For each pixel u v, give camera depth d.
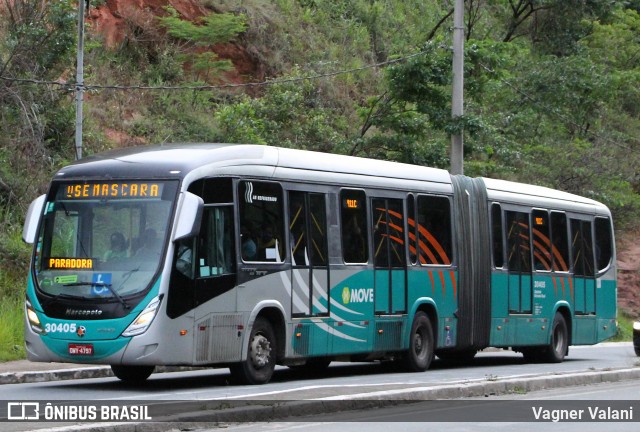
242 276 14.34
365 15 41.78
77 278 13.62
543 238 21.94
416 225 18.23
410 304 17.86
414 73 28.05
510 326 20.53
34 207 14.21
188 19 33.34
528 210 21.50
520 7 46.75
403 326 17.67
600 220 24.31
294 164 15.64
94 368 16.92
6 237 22.27
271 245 14.95
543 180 35.62
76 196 14.05
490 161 32.94
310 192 15.86
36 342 13.71
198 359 13.64
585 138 41.72
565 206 22.91
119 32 31.53
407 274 17.81
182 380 15.83
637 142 44.44
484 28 43.84
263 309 14.81
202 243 13.84
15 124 25.08
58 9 26.38
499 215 20.55
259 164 14.96
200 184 13.88
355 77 37.34
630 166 41.28
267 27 35.44
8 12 27.44
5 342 18.53
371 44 40.81
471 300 19.44
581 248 23.34
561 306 22.38
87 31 30.09
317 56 36.41
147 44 32.16
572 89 39.31
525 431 10.90
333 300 16.06
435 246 18.67
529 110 37.84
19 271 21.59
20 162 24.56
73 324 13.44
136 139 28.42
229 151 14.53
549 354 21.94
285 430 10.54
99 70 29.50
